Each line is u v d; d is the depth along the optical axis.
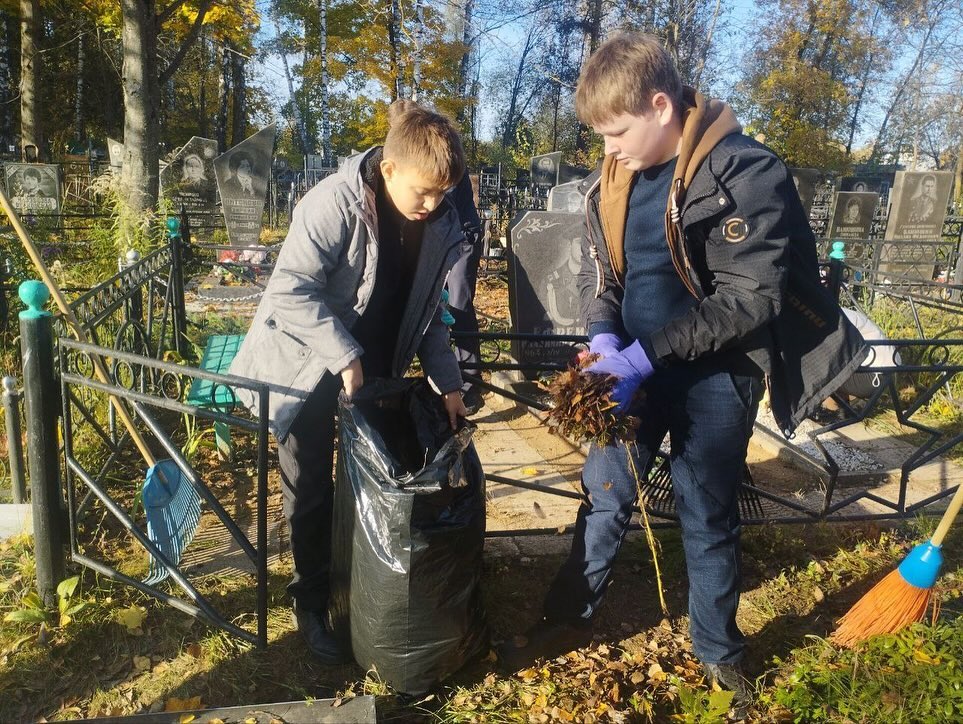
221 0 14.40
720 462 2.27
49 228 10.55
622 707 2.35
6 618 2.58
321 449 2.46
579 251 5.75
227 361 4.44
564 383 2.12
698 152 1.94
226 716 2.11
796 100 28.28
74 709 2.29
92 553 3.11
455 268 4.78
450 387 2.59
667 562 3.15
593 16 27.48
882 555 3.32
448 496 2.12
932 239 11.43
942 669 2.43
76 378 2.61
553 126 39.50
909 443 4.89
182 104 38.00
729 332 1.97
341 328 2.19
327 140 23.20
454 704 2.32
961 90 32.28
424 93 24.28
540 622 2.61
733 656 2.39
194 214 11.40
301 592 2.58
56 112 30.48
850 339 2.15
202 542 3.28
